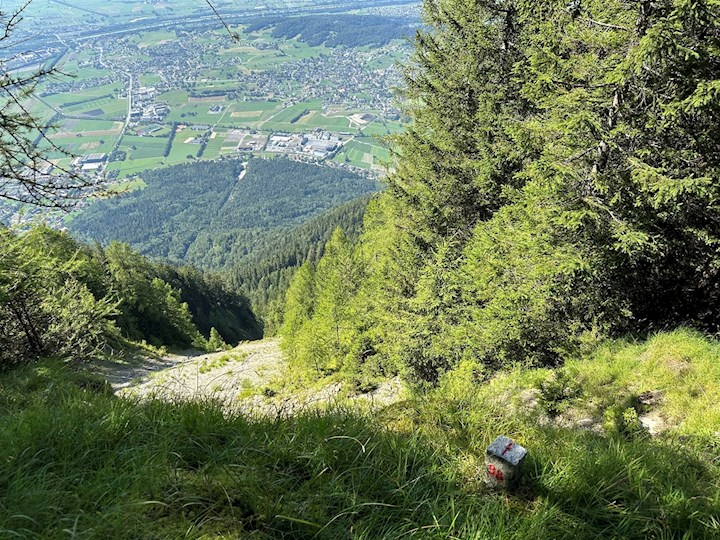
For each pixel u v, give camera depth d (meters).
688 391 5.86
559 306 9.66
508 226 10.37
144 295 43.38
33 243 15.36
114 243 47.06
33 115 5.16
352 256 24.14
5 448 2.46
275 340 37.03
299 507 2.18
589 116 7.84
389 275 16.73
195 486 2.29
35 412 3.08
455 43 13.96
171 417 3.08
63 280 17.28
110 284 38.38
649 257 8.69
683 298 9.23
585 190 8.93
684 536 2.22
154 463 2.43
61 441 2.56
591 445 3.48
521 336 9.69
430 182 15.02
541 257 9.22
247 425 3.11
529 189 9.39
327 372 17.61
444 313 12.77
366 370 15.17
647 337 8.12
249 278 118.75
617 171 8.41
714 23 6.98
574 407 6.55
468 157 14.09
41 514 1.92
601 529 2.31
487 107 12.69
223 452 2.59
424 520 2.21
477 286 11.08
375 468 2.57
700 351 6.57
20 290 13.03
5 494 2.06
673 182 7.33
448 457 2.87
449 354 12.08
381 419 3.63
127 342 30.05
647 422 5.71
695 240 8.65
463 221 15.10
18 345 13.24
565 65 8.49
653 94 7.82
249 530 2.04
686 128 8.13
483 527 2.13
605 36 7.92
